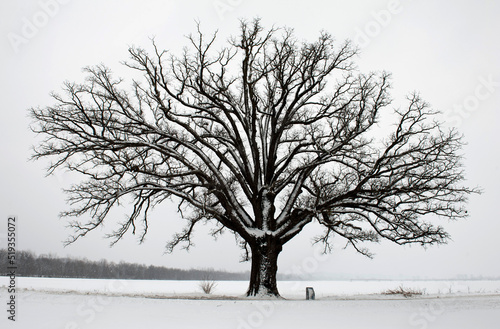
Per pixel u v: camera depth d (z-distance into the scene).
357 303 19.31
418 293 32.25
